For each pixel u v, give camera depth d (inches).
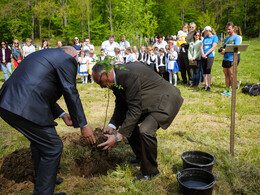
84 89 349.1
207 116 208.5
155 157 111.1
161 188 107.2
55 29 1887.3
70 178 117.1
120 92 109.8
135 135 123.6
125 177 115.3
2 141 161.8
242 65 511.8
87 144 139.7
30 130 88.0
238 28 277.7
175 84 356.5
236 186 107.7
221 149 142.4
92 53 395.5
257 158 130.3
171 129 178.4
